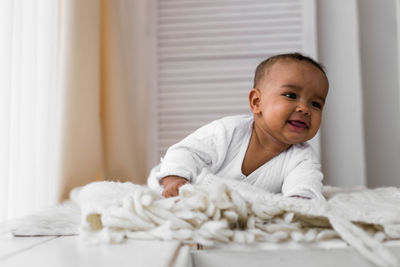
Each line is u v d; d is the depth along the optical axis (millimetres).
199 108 2072
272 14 2059
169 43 2117
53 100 1461
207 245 574
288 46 2045
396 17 2078
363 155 2002
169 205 613
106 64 1767
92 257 488
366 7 2102
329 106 2053
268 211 637
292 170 963
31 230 699
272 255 542
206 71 2084
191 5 2117
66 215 853
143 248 532
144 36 2146
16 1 1158
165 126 2094
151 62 2119
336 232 611
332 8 2096
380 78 2076
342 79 2059
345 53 2070
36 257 496
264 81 960
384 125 2064
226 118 1019
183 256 500
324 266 519
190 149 935
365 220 630
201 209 622
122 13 1939
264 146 983
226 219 620
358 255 532
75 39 1524
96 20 1624
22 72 1208
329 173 2027
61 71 1511
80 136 1518
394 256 493
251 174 991
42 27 1363
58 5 1506
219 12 2098
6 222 780
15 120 1144
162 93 2107
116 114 1753
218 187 623
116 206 636
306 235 608
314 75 915
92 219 644
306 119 908
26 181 1203
